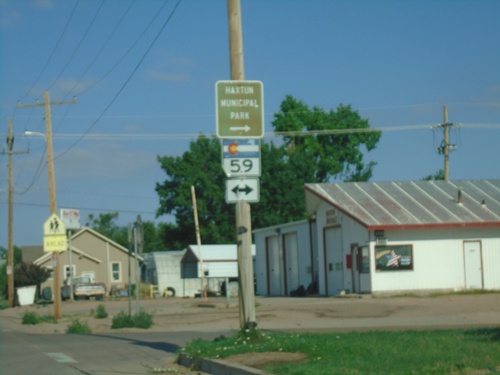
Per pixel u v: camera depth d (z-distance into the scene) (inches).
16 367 594.2
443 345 517.7
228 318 1096.8
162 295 2529.5
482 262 1492.4
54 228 1326.3
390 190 1669.5
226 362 508.1
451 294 1417.3
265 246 2020.2
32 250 3363.7
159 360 618.5
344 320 983.6
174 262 2610.7
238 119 596.1
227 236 2856.8
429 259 1462.8
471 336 575.5
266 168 2822.3
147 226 4611.2
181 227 2930.6
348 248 1535.4
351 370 427.5
